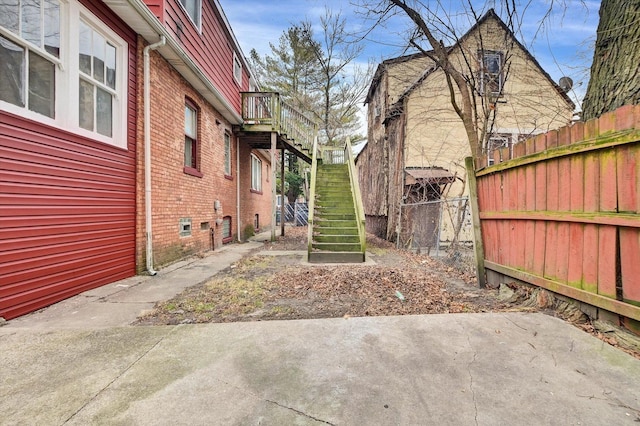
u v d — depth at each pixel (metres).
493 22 8.30
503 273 3.87
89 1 4.00
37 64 3.34
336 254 6.40
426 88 9.16
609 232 2.47
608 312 2.50
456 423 1.54
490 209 4.20
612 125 2.43
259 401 1.71
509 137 8.95
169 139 5.97
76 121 3.80
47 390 1.81
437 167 8.96
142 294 3.88
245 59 10.71
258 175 14.81
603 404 1.67
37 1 3.31
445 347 2.33
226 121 9.41
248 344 2.39
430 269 5.56
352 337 2.51
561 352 2.24
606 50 3.27
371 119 14.05
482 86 8.24
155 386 1.85
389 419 1.57
